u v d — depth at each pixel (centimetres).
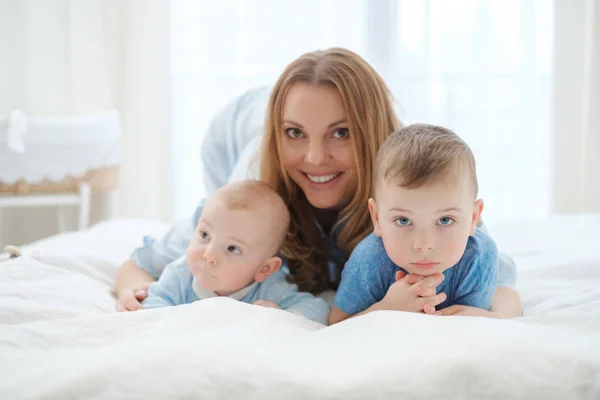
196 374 62
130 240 150
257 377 62
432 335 71
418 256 87
